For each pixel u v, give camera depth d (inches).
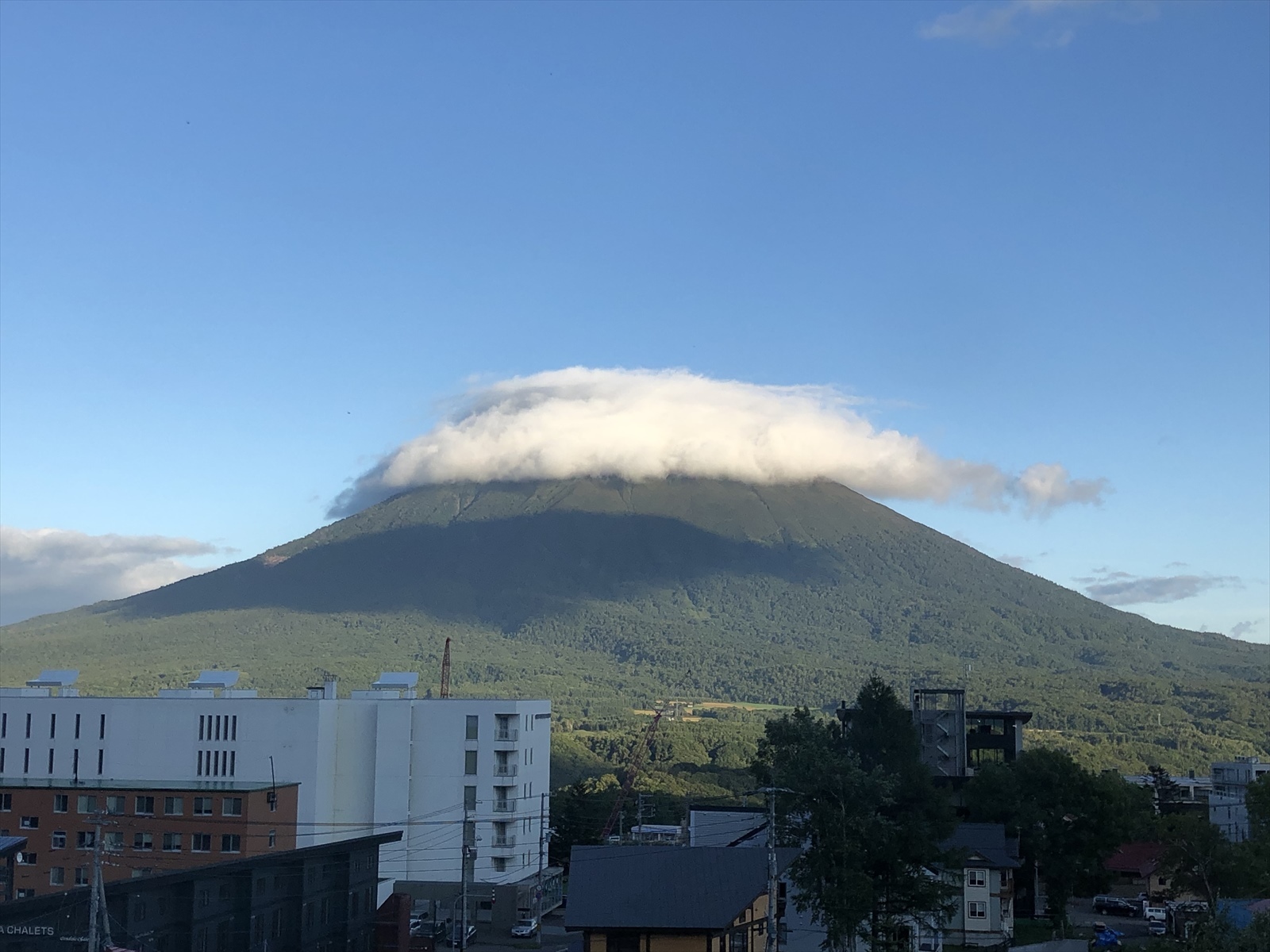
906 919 3469.5
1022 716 6171.3
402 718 5506.9
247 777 5319.9
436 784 5477.4
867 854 2987.2
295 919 3545.8
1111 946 3929.6
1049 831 4697.3
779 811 3120.1
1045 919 4817.9
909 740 3535.9
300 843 5093.5
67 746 5428.2
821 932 3449.8
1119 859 5792.3
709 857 3034.0
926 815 3440.0
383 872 5393.7
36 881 4648.1
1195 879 3671.3
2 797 4739.2
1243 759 7130.9
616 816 7682.1
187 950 3078.2
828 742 3373.5
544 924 5201.8
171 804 4672.7
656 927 2800.2
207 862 4608.8
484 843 5408.5
